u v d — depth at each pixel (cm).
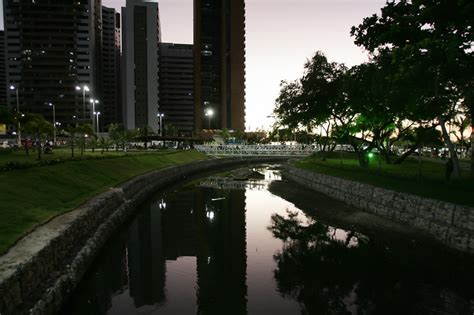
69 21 13962
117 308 1284
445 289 1355
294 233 2247
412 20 2070
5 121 4509
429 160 5462
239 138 13612
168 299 1350
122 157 4544
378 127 4000
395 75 2144
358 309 1247
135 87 15900
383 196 2492
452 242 1752
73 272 1280
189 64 18025
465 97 1969
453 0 1783
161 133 14000
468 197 1903
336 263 1691
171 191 4131
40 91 13962
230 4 16488
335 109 3809
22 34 13825
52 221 1499
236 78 16675
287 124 4625
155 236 2217
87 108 14262
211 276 1563
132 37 15812
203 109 16688
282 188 4200
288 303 1309
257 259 1786
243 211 2962
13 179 1931
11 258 1023
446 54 1831
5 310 860
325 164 4669
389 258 1689
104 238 1864
